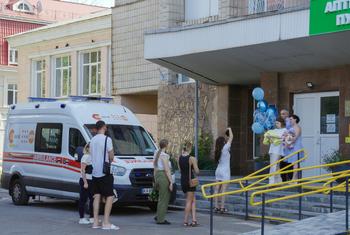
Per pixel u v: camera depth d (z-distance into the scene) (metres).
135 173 16.00
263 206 11.24
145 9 26.19
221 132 22.75
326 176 14.23
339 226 11.87
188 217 14.37
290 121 16.61
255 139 22.95
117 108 17.95
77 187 16.62
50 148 17.72
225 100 22.72
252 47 17.11
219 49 17.61
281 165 16.47
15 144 19.12
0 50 51.25
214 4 23.44
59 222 14.76
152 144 17.58
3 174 19.52
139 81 26.55
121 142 17.00
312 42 16.14
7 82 51.81
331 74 18.45
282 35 16.05
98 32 29.55
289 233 11.38
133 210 17.47
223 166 16.14
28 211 17.17
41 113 18.31
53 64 32.91
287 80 19.61
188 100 24.02
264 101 18.62
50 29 32.44
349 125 17.72
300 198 13.73
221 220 15.29
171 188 14.70
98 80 29.88
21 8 51.72
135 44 26.77
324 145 18.72
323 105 18.80
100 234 12.93
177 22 24.50
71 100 18.36
